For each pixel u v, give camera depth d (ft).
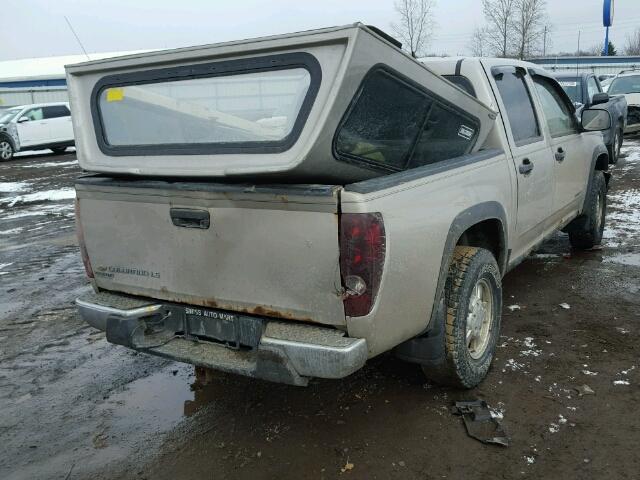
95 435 10.82
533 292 16.58
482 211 11.16
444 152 11.12
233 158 8.98
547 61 121.49
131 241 10.34
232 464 9.71
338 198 8.07
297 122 8.39
